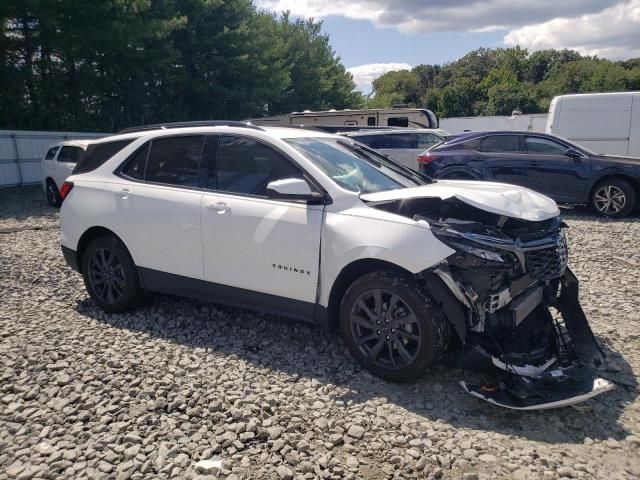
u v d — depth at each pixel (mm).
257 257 4289
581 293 5828
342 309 3971
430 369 4031
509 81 69312
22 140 19094
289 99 39156
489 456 3004
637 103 13008
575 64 75250
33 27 20016
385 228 3775
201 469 2875
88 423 3320
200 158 4754
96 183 5234
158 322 4992
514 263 3598
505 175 11336
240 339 4605
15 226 10664
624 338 4586
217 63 29500
